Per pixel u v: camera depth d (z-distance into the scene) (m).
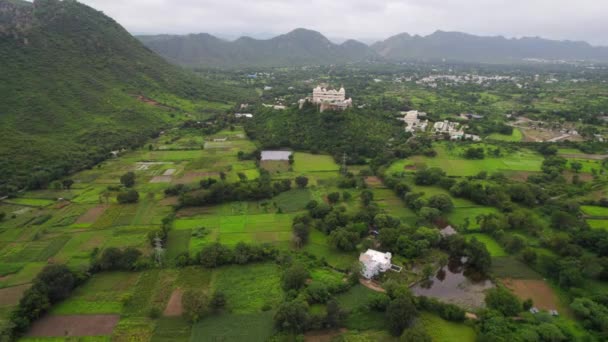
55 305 93.25
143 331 85.19
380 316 89.75
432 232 121.81
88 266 105.62
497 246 121.81
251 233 130.50
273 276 105.69
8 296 96.00
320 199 158.50
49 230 130.12
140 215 142.50
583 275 101.81
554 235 121.00
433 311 91.12
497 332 80.69
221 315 90.19
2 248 118.62
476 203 152.00
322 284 97.69
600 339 81.00
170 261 112.25
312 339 83.25
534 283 103.50
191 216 143.00
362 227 127.12
